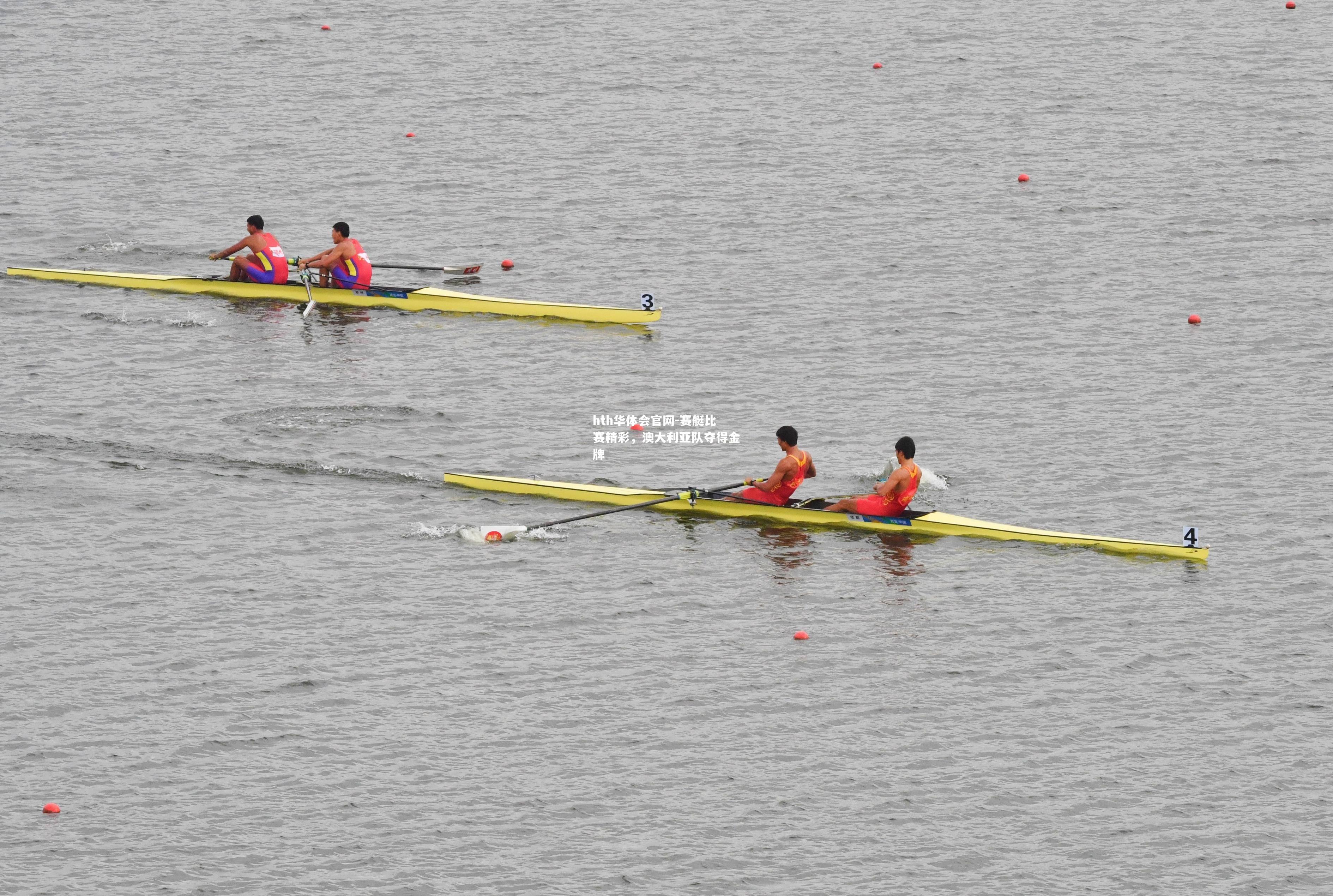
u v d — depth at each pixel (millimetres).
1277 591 117625
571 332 168250
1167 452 140375
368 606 115188
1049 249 191625
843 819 93562
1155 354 162250
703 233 197125
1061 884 88500
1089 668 108375
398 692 104875
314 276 182750
